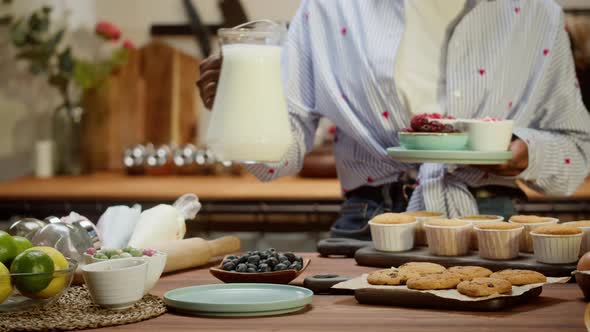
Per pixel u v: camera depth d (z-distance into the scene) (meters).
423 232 1.87
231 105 1.58
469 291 1.38
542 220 1.79
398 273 1.51
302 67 2.29
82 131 4.32
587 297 1.46
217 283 1.67
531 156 2.09
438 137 1.92
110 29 4.20
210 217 3.46
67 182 3.90
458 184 2.15
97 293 1.39
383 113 2.20
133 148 4.21
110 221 1.86
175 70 4.40
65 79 4.22
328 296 1.54
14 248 1.42
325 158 3.94
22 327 1.30
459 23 2.17
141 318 1.35
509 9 2.21
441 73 2.21
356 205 2.26
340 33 2.24
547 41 2.24
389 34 2.21
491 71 2.18
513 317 1.35
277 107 1.60
